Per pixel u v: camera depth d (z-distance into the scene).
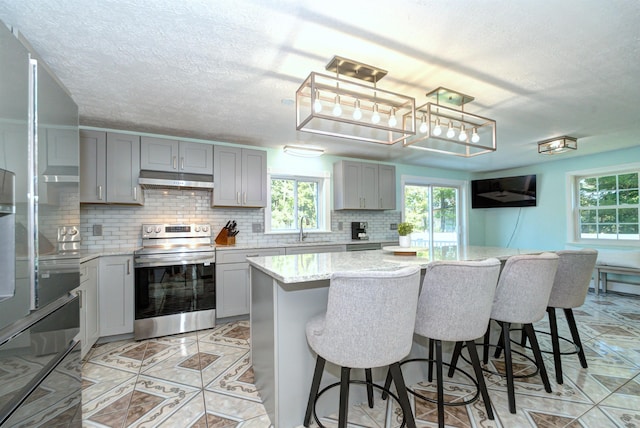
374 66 1.95
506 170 5.93
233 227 3.87
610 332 3.01
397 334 1.31
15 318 1.05
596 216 4.77
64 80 2.19
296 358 1.68
